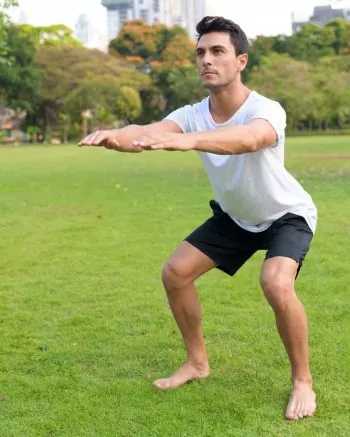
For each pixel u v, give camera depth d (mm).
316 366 4125
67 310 5457
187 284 3855
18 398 3793
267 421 3422
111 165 22469
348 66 65062
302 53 72625
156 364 4285
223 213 3842
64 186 15164
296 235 3594
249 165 3492
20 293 6000
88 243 8195
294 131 64500
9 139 63625
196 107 3732
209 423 3416
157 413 3543
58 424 3449
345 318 5039
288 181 3631
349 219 9367
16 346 4656
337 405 3584
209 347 4508
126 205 11547
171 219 9875
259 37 73062
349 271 6410
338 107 60406
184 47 77188
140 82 65000
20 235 8898
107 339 4758
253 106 3451
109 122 62438
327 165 19609
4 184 15844
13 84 57000
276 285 3443
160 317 5215
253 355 4359
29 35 64500
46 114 63312
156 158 26453
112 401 3705
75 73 60531
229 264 3895
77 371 4172
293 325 3512
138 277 6457
